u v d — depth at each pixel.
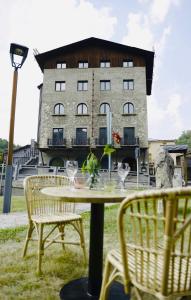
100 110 27.75
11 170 7.11
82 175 2.80
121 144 26.66
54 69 28.73
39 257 2.78
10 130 7.15
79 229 3.24
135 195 1.32
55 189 2.62
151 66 29.58
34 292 2.42
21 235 4.37
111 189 2.56
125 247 1.43
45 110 28.00
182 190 1.21
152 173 27.75
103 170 20.89
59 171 22.53
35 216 3.15
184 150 24.09
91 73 28.44
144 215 1.36
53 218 3.00
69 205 3.57
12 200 10.53
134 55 28.45
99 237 2.48
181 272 1.46
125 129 27.14
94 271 2.43
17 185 15.24
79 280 2.69
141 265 1.39
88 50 29.00
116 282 2.68
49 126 27.69
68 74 28.56
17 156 33.34
